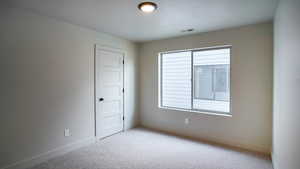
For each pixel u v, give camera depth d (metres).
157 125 4.08
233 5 2.13
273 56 2.62
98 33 3.29
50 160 2.53
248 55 2.90
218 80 3.32
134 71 4.20
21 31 2.23
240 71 2.99
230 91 3.11
